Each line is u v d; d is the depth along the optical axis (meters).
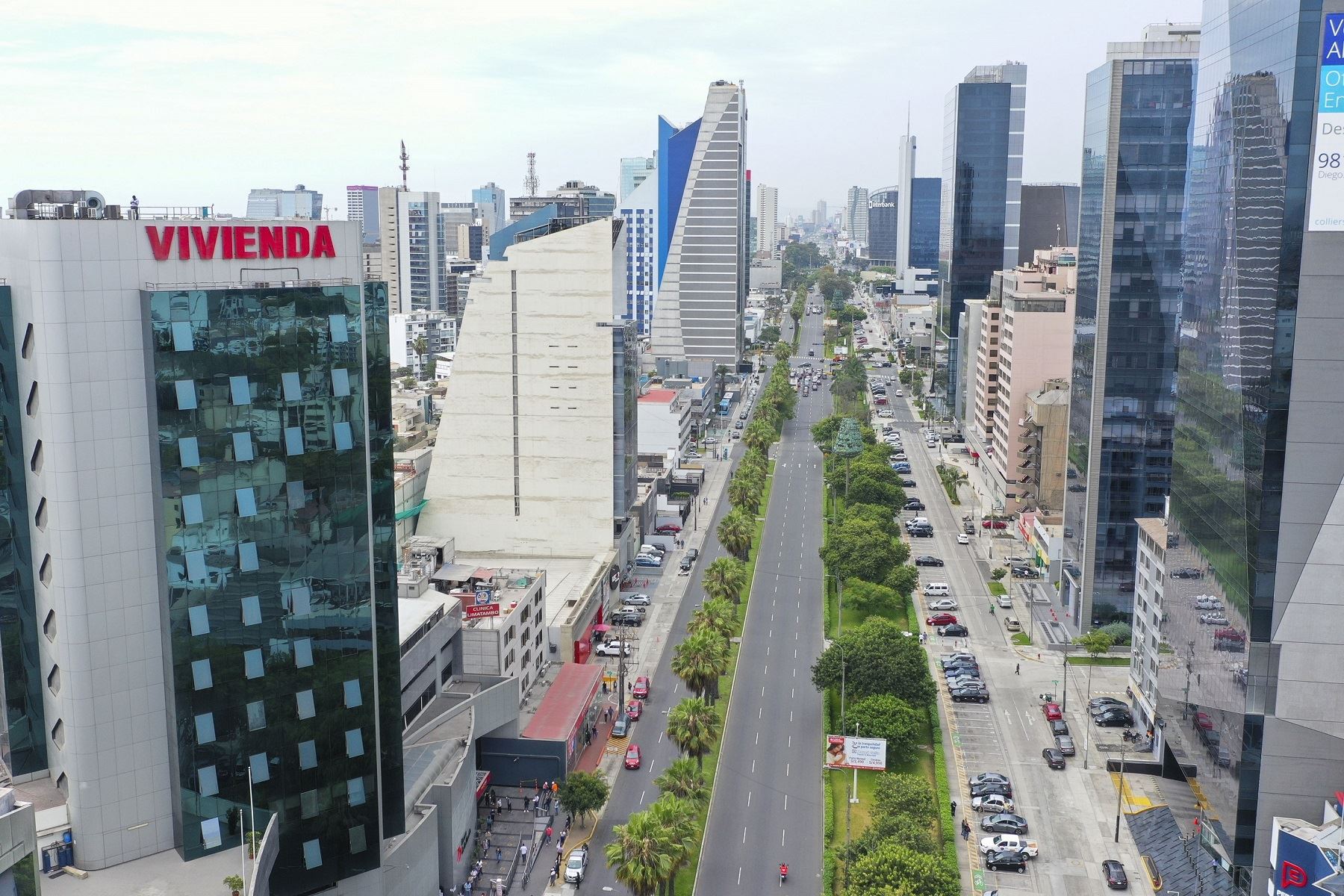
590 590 198.00
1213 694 119.06
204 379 96.44
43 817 96.69
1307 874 102.56
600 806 135.88
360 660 107.50
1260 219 106.19
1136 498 199.00
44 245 89.69
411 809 117.50
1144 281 192.75
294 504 102.19
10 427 97.38
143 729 98.88
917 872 110.94
